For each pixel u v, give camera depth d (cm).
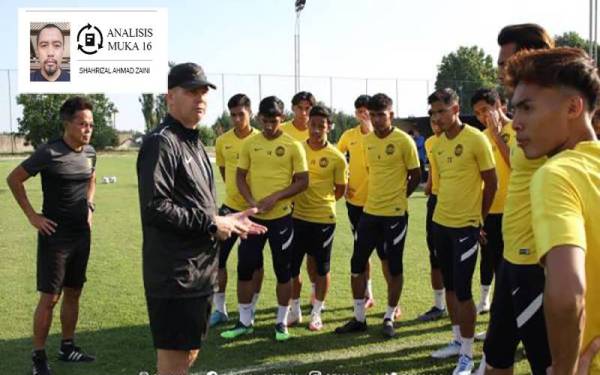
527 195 271
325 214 526
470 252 420
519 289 274
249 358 449
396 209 508
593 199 144
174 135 296
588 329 153
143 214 283
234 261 823
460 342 448
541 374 276
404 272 739
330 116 547
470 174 425
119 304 595
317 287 529
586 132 158
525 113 160
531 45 289
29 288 658
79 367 430
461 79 6406
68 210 413
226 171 583
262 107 510
